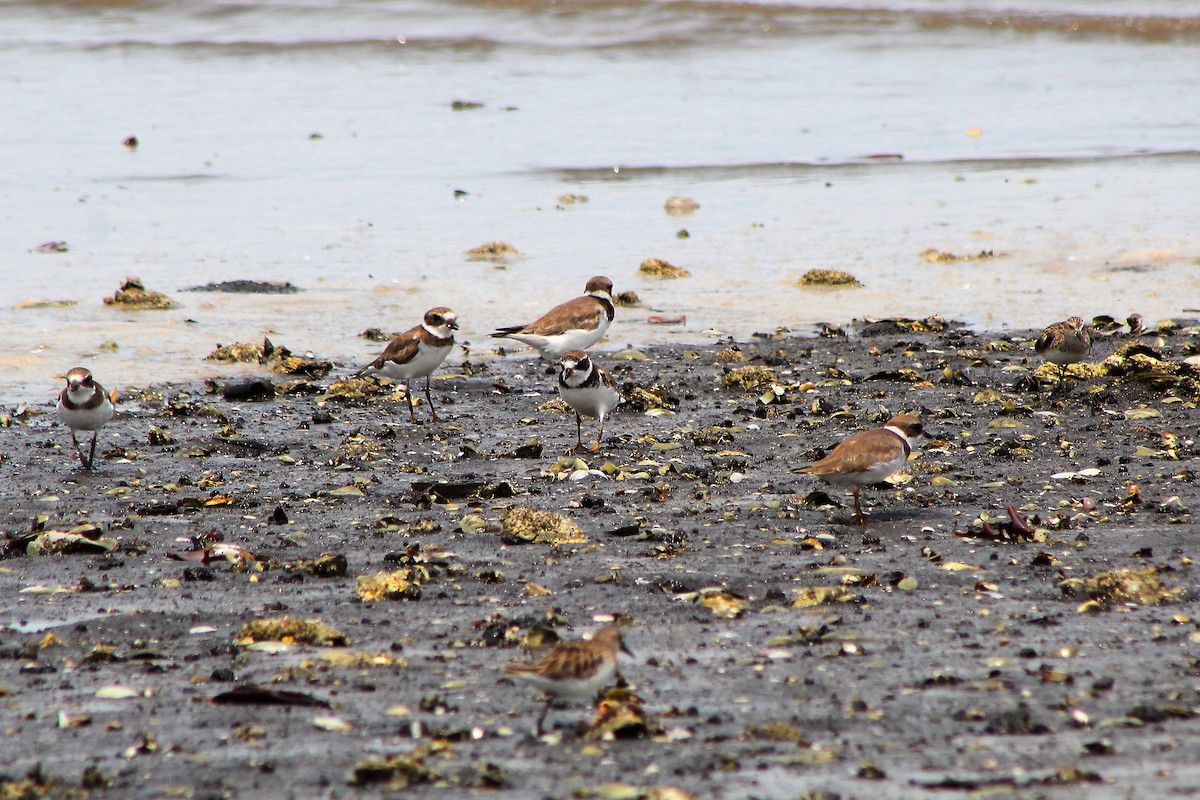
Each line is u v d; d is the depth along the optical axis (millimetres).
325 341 19938
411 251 25000
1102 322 20297
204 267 23875
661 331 20625
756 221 27016
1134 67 40531
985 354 18812
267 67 41938
